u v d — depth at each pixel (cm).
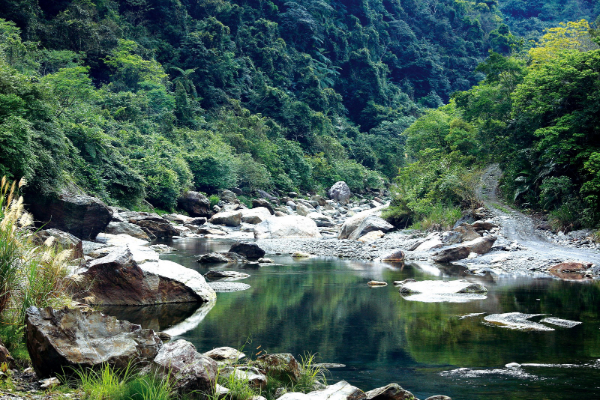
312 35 12112
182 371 508
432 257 2177
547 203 2930
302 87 10644
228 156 5666
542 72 3191
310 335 904
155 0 8725
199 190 5256
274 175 6669
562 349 805
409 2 16275
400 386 588
